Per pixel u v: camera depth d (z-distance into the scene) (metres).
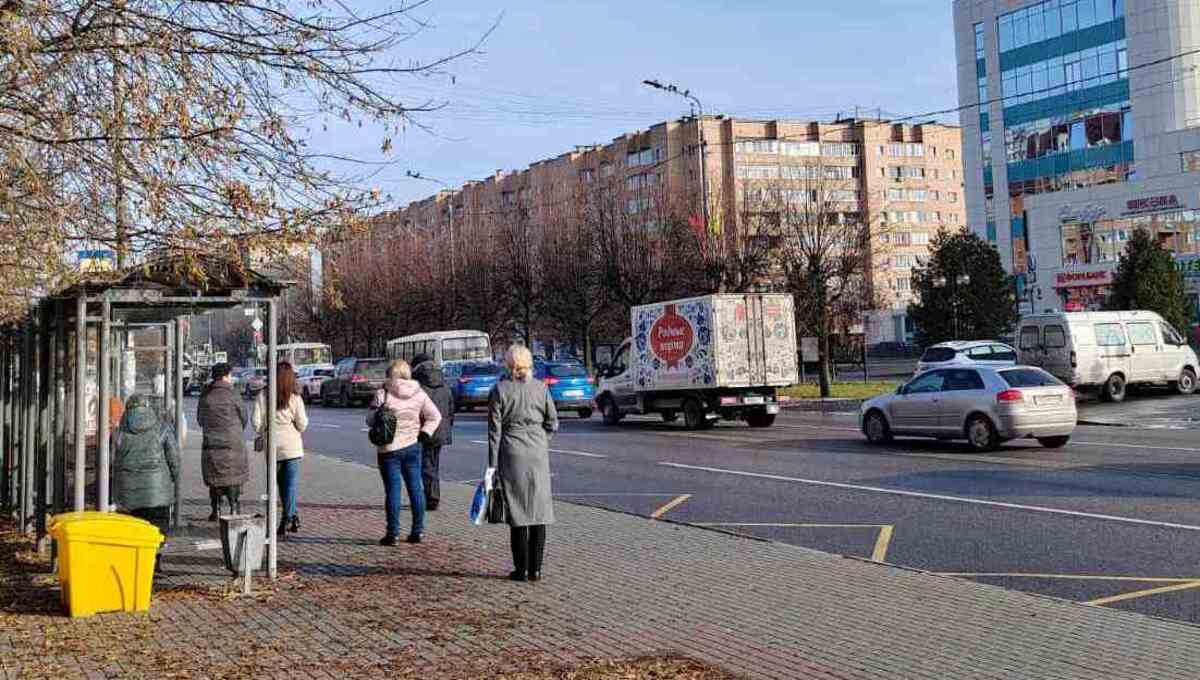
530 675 5.72
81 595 7.26
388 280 58.00
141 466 8.95
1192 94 56.03
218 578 8.66
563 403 30.50
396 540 10.30
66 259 7.60
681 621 6.92
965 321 43.59
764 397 24.06
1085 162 60.44
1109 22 58.78
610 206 45.59
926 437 19.56
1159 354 29.03
